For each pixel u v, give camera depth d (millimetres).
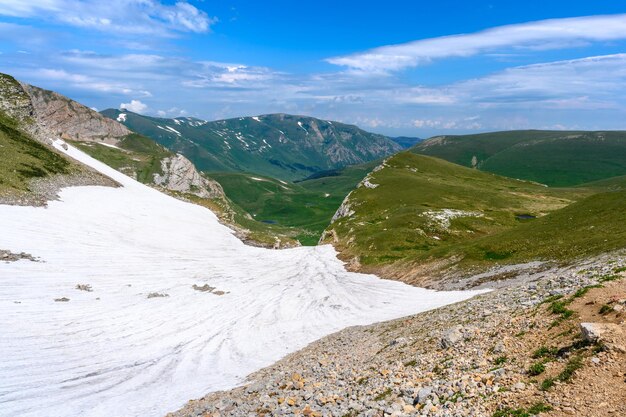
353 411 15609
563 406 12031
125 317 47031
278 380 24172
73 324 42188
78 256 69000
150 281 65625
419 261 70500
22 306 44125
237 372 32344
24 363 31812
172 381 31344
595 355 13992
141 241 91688
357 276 76500
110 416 24438
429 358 20203
